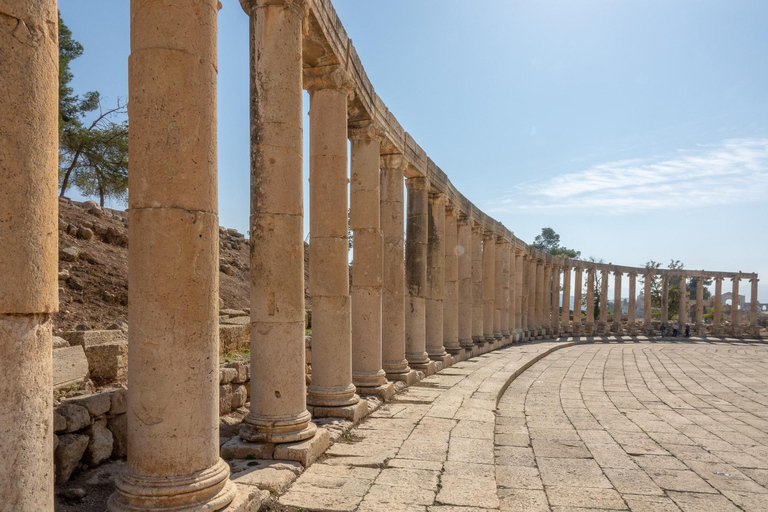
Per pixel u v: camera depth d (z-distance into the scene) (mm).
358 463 8078
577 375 20266
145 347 5402
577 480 7902
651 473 8367
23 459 3758
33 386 3855
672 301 72750
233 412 9750
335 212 10961
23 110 3809
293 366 8352
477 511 6297
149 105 5465
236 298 17734
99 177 25750
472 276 26984
